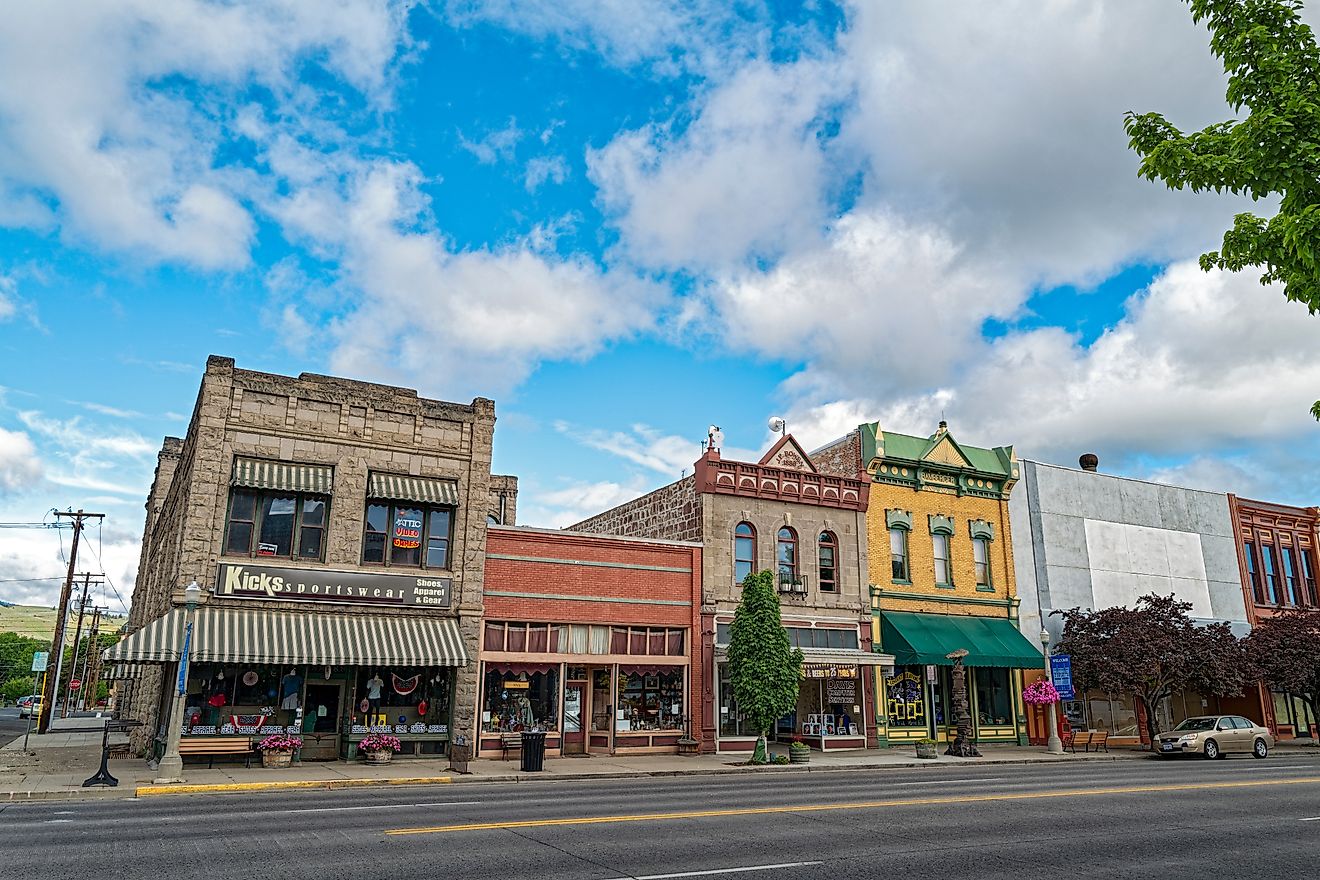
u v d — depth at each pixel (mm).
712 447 31094
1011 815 14445
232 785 18422
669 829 12586
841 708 31078
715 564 30156
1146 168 9039
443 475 26266
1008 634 34062
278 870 9547
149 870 9516
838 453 35531
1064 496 37875
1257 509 43969
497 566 26766
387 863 9961
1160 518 40438
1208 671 31891
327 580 24047
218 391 23828
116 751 24312
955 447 35750
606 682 27844
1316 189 8117
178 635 21547
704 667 29172
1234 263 8867
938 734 32438
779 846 11422
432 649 24156
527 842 11383
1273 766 25625
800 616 31031
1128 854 11305
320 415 25047
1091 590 37250
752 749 29266
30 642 130875
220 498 23359
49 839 11492
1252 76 8555
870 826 13148
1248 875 10188
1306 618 37406
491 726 25828
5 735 39344
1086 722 35688
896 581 33406
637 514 35438
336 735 23781
